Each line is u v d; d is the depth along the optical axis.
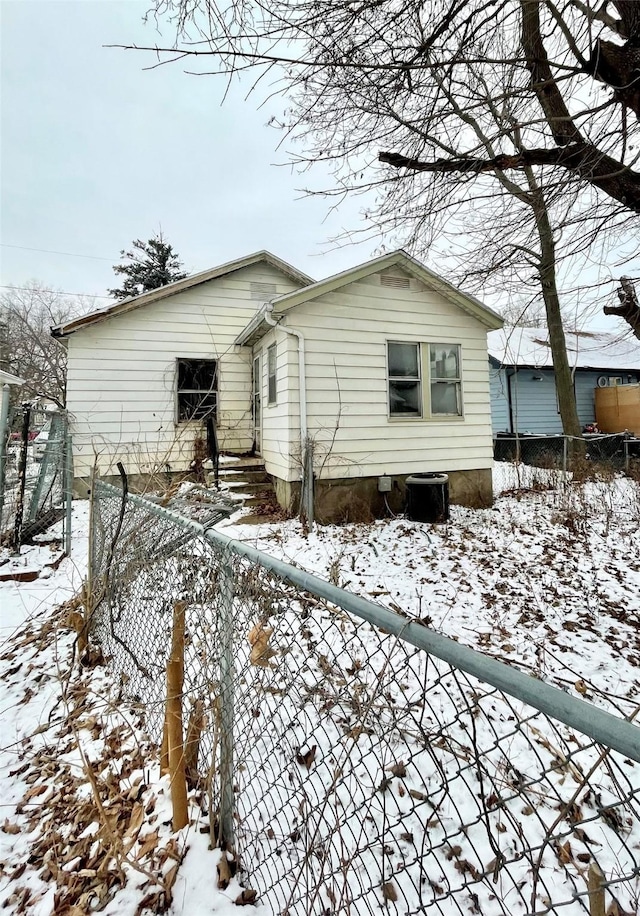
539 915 0.76
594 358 16.64
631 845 1.65
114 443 8.70
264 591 1.46
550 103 3.09
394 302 7.48
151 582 2.53
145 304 9.18
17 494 5.65
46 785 2.02
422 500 6.95
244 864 1.54
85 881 1.54
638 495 7.51
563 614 3.71
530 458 11.88
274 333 7.74
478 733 2.27
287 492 6.99
